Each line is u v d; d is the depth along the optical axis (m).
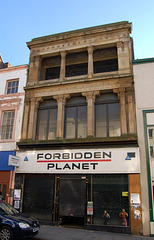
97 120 15.19
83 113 15.70
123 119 14.10
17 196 14.59
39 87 16.52
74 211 13.37
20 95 17.23
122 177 13.12
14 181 15.01
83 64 17.72
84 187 13.57
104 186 13.27
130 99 14.38
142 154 13.14
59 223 13.51
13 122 16.89
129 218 12.27
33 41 17.84
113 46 16.41
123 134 13.77
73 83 15.77
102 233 12.00
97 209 13.01
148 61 14.81
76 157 14.09
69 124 15.77
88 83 15.56
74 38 16.92
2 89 18.11
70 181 13.96
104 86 15.16
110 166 13.30
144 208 12.18
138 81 14.59
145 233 11.78
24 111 16.64
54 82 16.23
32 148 15.30
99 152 13.75
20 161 15.19
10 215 9.52
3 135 16.77
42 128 16.31
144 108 13.96
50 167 14.41
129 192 12.62
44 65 18.42
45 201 14.13
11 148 15.91
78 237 10.80
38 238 10.14
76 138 15.18
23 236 8.82
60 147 14.70
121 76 14.83
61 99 15.82
